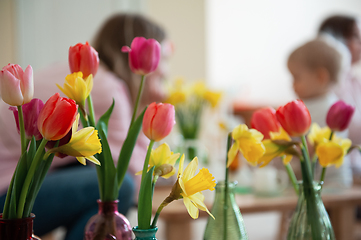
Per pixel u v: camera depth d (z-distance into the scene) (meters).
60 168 1.19
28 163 0.42
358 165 2.08
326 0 5.38
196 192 0.44
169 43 1.53
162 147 0.51
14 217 0.41
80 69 0.51
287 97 5.27
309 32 5.38
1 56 3.61
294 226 0.57
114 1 3.63
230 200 0.56
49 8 3.64
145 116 0.48
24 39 3.63
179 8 3.37
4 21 3.62
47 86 1.14
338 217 1.28
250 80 5.21
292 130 0.55
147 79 1.46
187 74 3.34
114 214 0.52
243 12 5.21
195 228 2.54
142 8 3.56
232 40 5.19
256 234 2.67
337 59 1.74
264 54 5.28
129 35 1.39
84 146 0.43
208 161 1.69
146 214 0.44
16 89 0.40
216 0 5.09
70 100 0.40
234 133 0.52
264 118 0.60
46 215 1.04
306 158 0.56
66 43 3.66
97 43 1.41
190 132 2.02
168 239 1.06
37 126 0.42
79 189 1.06
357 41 2.24
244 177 1.54
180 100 1.97
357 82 2.27
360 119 2.13
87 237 0.51
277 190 1.34
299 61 1.78
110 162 0.51
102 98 1.19
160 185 1.48
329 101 1.72
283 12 5.32
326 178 1.48
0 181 1.05
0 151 1.07
